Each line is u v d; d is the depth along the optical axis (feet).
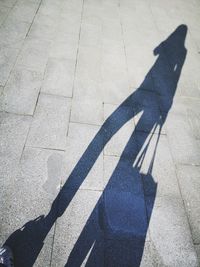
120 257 9.42
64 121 13.32
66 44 18.06
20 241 9.23
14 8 19.89
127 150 12.76
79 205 10.44
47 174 11.09
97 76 16.31
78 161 11.82
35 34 18.12
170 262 9.63
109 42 19.34
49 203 10.27
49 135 12.51
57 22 19.81
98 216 10.28
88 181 11.23
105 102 14.85
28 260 8.91
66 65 16.47
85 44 18.54
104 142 12.83
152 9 24.91
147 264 9.43
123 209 10.68
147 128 14.05
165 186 11.82
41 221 9.77
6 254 8.64
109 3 23.97
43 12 20.43
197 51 20.85
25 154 11.53
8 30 17.75
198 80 18.11
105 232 9.91
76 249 9.35
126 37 20.35
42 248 9.20
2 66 15.21
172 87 16.99
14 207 9.89
